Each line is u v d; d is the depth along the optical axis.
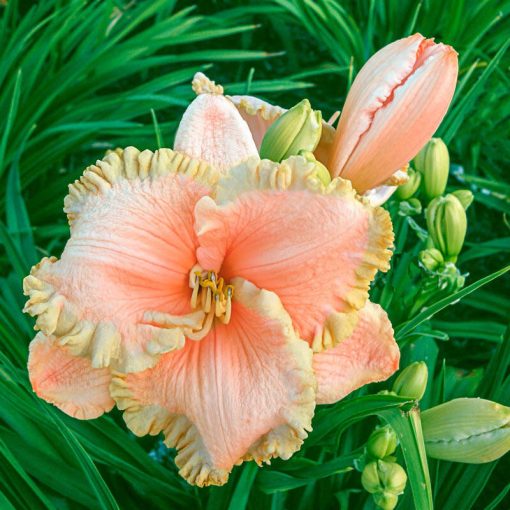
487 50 1.27
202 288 0.72
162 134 1.10
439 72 0.72
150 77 1.35
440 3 1.19
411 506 0.85
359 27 1.31
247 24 1.39
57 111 1.09
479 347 1.09
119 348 0.69
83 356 0.69
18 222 0.97
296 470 0.82
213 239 0.71
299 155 0.72
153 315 0.70
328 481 0.88
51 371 0.71
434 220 0.82
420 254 0.83
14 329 0.90
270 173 0.70
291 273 0.71
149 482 0.84
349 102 0.75
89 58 1.08
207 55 1.11
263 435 0.71
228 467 0.71
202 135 0.72
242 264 0.72
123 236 0.70
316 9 1.15
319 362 0.73
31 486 0.81
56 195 1.09
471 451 0.78
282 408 0.71
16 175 0.99
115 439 0.86
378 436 0.77
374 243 0.70
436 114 0.73
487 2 1.16
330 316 0.71
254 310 0.71
